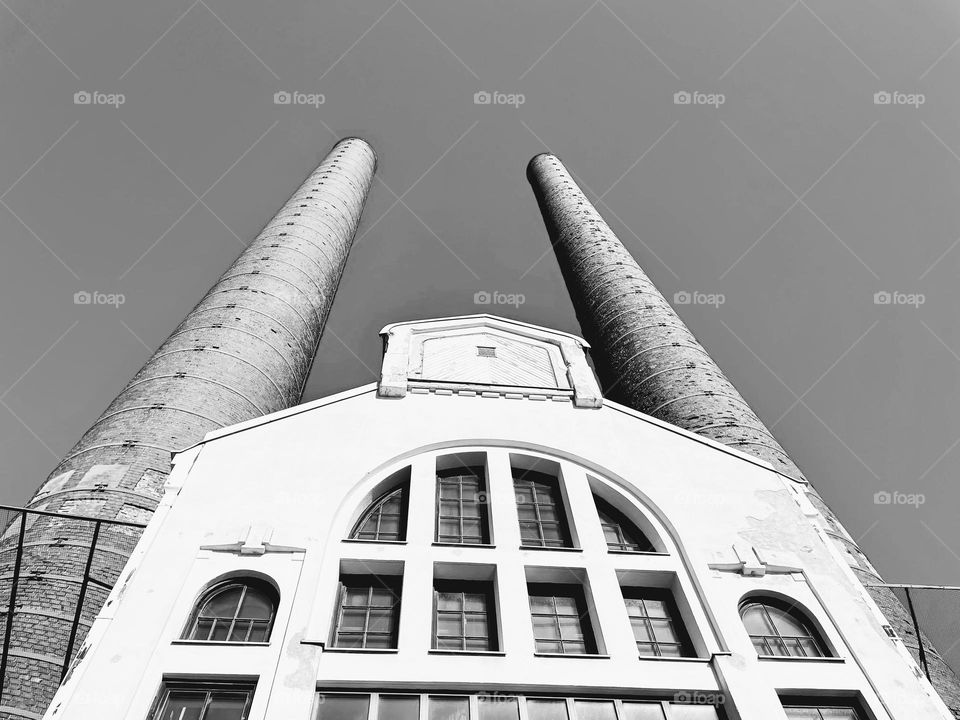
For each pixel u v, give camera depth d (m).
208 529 12.92
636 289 31.25
